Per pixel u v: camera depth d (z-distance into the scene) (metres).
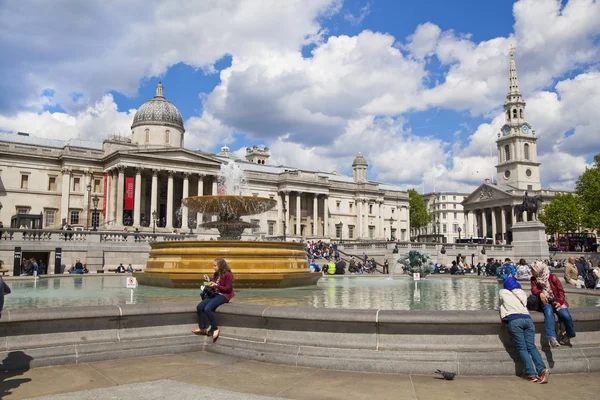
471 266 64.00
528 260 52.25
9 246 42.88
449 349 9.46
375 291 20.34
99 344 10.25
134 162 78.25
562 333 9.89
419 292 20.14
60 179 80.88
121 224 76.00
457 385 8.62
